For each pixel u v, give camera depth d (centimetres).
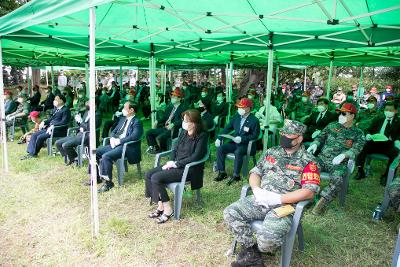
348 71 2833
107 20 579
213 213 400
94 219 338
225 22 485
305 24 504
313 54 970
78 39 648
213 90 1602
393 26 442
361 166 548
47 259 297
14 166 575
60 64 1731
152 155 671
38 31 579
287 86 2191
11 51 1045
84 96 952
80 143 572
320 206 399
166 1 469
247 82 1592
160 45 768
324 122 626
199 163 391
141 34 693
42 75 3030
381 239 346
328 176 402
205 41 687
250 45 618
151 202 418
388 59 984
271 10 459
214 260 301
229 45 650
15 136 831
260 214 284
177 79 3512
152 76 805
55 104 654
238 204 290
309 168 284
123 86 2009
